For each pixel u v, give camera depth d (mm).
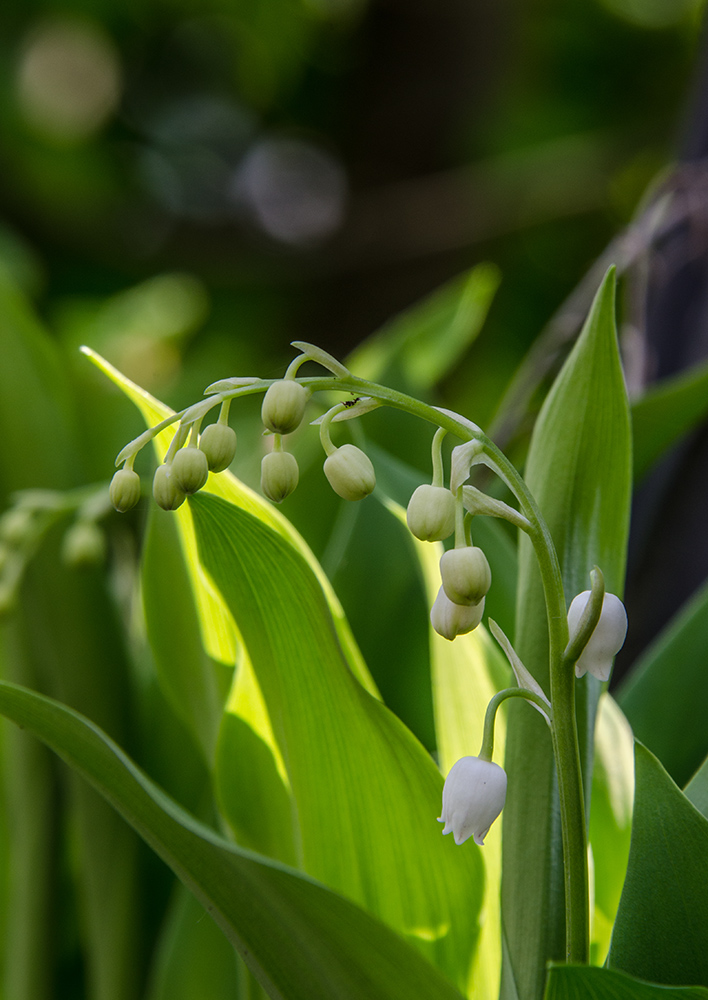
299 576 302
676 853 292
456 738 337
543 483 313
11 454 428
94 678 386
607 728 344
